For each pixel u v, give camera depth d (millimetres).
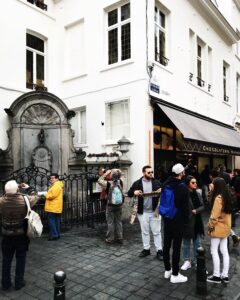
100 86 10586
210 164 14633
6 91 10141
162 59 10617
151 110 9531
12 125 9641
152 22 9719
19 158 9672
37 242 6512
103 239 6734
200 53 13602
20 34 10711
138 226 8031
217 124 14180
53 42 12141
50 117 10203
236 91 18031
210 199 4594
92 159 10352
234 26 17609
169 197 4414
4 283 4191
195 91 12422
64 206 8797
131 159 9414
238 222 8891
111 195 6387
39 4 11703
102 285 4301
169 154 10930
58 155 10164
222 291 4086
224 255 4383
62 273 2811
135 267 4984
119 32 10266
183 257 5090
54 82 12125
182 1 11562
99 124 10586
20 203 4168
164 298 3887
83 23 11523
